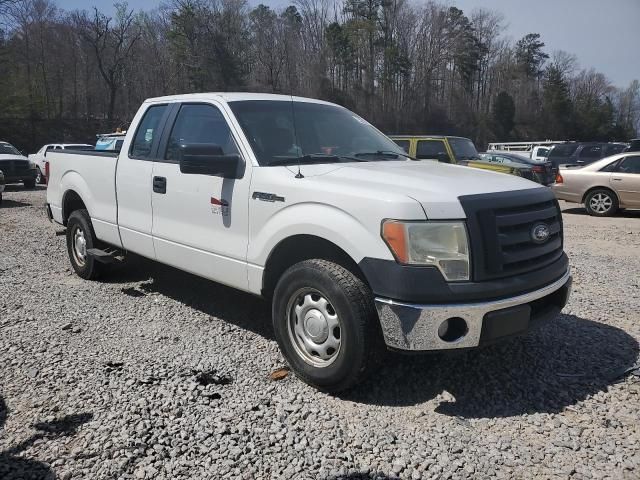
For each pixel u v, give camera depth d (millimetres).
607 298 6176
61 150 7184
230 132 4707
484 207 3633
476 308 3486
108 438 3338
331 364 3836
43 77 65125
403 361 4418
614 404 3803
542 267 3926
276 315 4168
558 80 88375
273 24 70938
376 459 3184
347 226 3709
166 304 5824
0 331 5016
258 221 4305
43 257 8125
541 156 26391
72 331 5047
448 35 80625
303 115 5102
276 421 3557
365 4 76312
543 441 3369
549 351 4652
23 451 3219
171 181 5086
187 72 66438
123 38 67250
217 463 3129
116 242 5988
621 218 14086
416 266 3480
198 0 66250
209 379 4117
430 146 13609
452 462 3158
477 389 4012
